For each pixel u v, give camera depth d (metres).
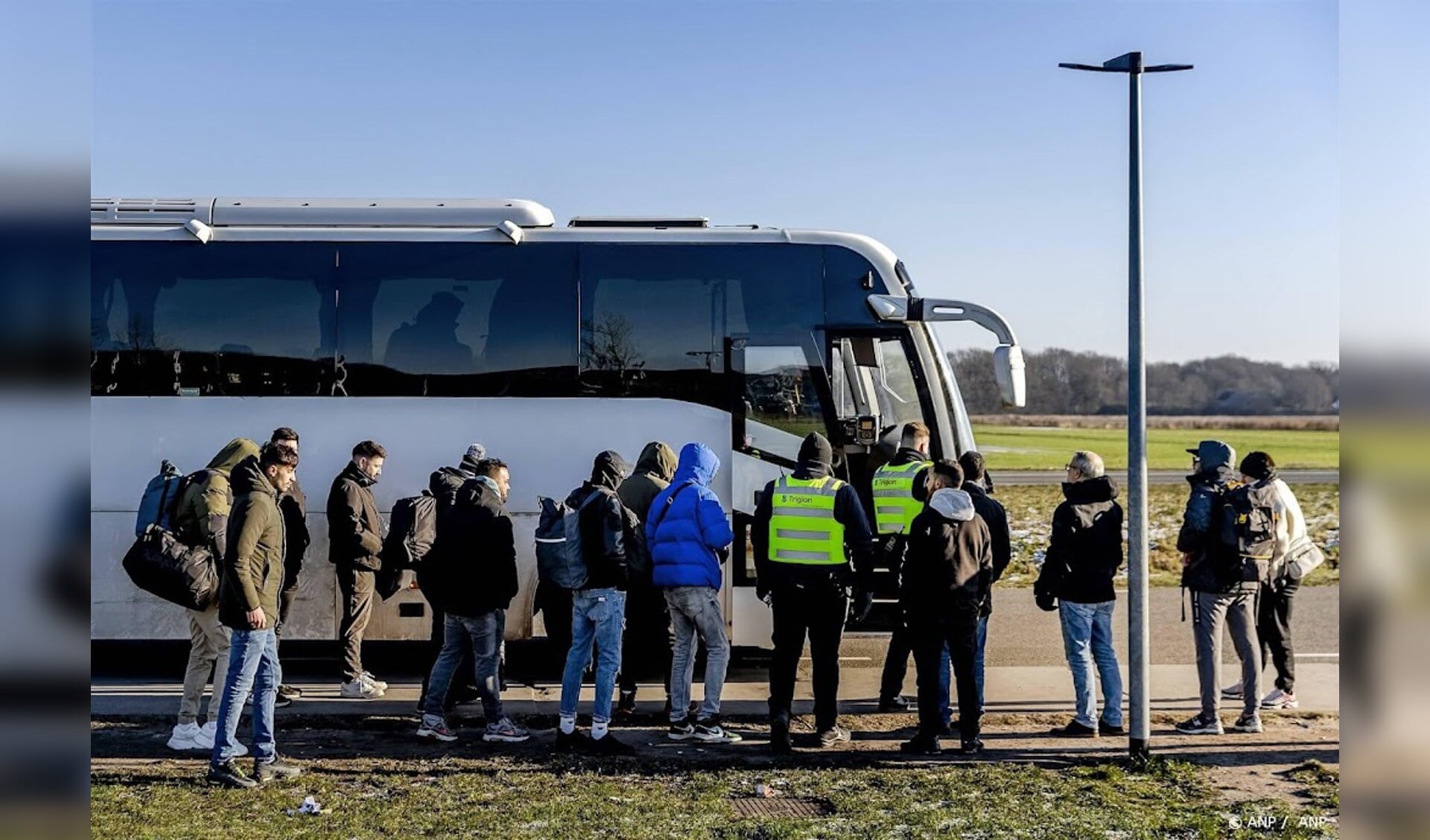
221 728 7.58
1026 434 68.94
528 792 7.57
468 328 11.41
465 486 8.71
